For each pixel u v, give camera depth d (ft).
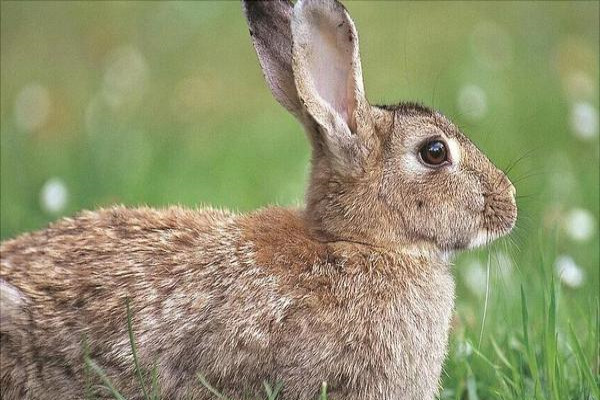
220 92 69.92
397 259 34.42
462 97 58.90
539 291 41.24
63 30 78.48
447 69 68.90
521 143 57.72
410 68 70.90
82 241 34.35
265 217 35.29
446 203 34.96
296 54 33.45
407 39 75.56
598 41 73.20
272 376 32.76
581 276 42.45
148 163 54.08
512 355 37.27
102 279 33.22
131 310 32.81
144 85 68.13
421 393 34.53
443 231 35.09
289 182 52.29
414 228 34.76
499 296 40.11
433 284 34.83
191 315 32.81
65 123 64.85
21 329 32.65
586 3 76.79
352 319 33.27
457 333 39.70
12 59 75.10
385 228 34.53
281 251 33.86
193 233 34.53
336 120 34.12
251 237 34.22
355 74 34.30
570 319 38.78
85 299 32.96
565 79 65.26
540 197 51.21
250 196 52.42
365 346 33.24
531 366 35.01
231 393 32.83
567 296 41.96
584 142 57.67
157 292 33.06
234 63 74.13
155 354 32.63
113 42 76.59
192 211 36.24
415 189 34.71
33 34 78.28
